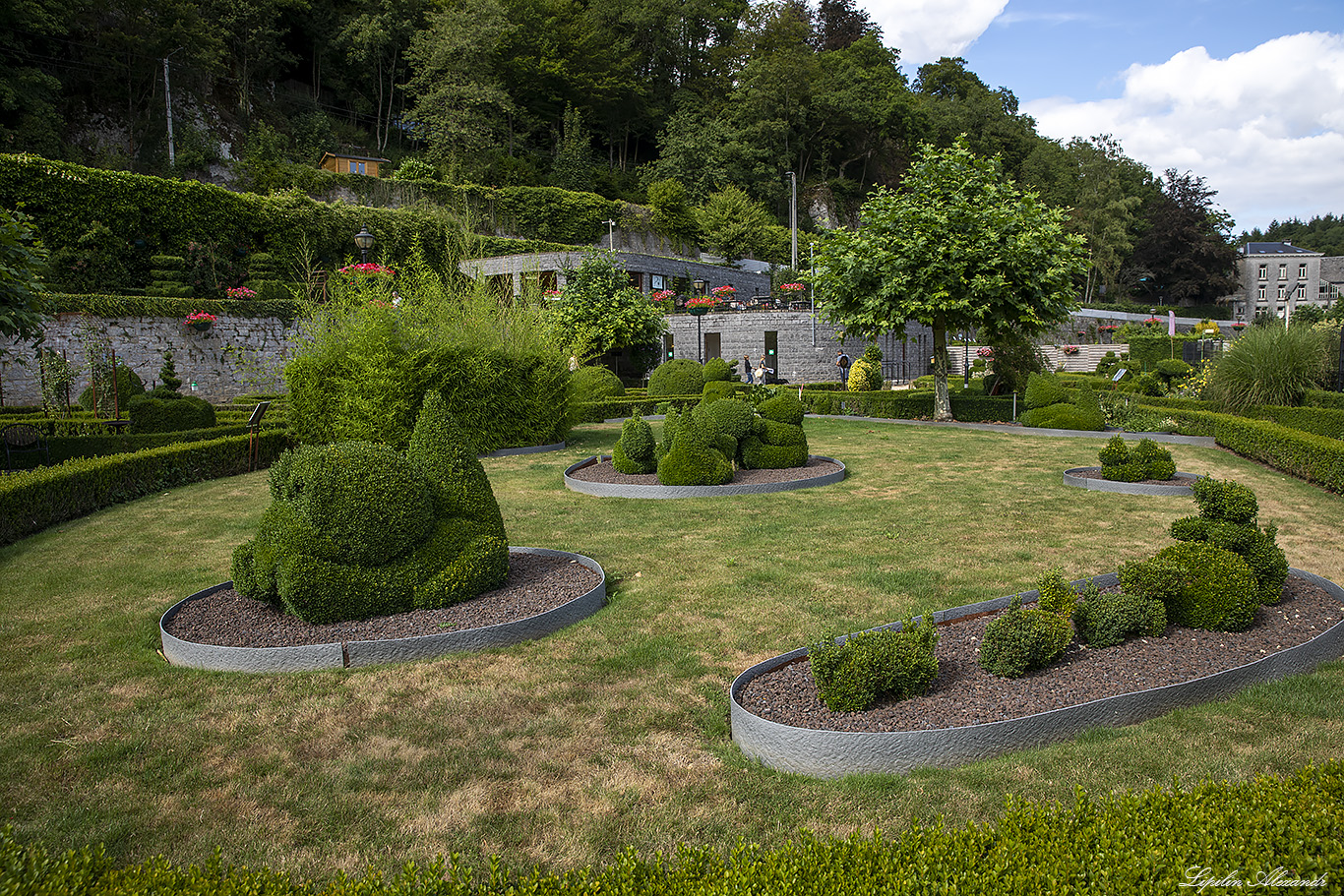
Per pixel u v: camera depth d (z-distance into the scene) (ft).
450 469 20.57
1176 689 13.66
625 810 11.14
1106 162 252.21
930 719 12.83
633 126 236.43
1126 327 187.42
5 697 15.14
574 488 37.50
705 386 74.64
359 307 48.32
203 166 136.67
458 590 19.26
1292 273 295.89
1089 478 36.27
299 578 17.51
